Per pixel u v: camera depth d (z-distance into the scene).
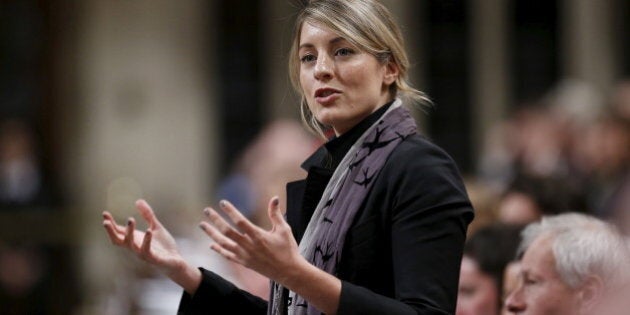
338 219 7.06
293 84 7.80
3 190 28.59
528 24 33.56
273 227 6.34
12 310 24.36
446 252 6.78
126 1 33.53
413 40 33.34
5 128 29.88
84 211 26.64
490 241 10.91
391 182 6.98
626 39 33.41
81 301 25.11
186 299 7.71
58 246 25.77
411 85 7.63
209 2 33.72
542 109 24.97
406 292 6.67
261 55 33.75
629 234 4.05
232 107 33.75
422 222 6.82
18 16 33.66
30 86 33.62
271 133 16.73
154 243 7.59
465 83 33.44
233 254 6.30
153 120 33.47
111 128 33.34
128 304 17.81
